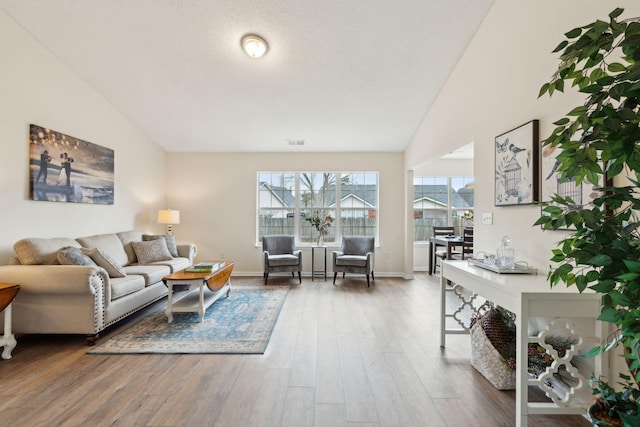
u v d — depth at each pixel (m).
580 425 1.68
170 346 2.62
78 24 2.97
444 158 6.47
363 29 2.94
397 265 5.76
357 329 3.04
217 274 3.60
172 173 5.75
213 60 3.39
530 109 2.21
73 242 3.33
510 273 2.02
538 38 2.12
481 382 2.09
